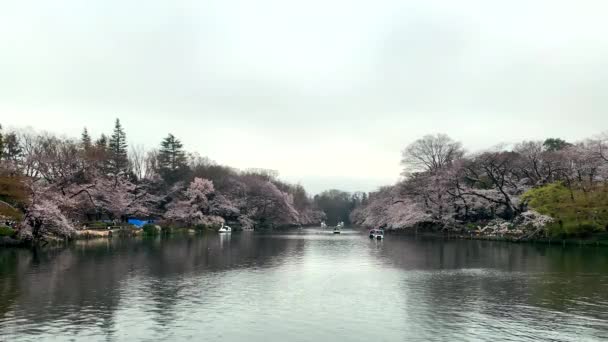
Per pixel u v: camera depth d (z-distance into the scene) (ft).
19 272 121.29
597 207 203.72
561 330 70.28
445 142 388.78
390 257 171.73
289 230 458.50
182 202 366.43
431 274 125.59
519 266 141.59
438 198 304.91
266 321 75.10
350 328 71.51
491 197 273.95
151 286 103.65
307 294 96.94
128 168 358.64
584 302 88.99
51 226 196.13
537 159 267.80
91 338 64.95
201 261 153.38
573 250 194.29
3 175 175.73
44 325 70.79
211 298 91.91
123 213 309.42
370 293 98.32
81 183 257.75
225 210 408.67
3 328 69.00
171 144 410.52
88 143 310.45
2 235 184.85
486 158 270.67
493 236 257.96
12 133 270.26
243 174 495.82
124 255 167.53
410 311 82.28
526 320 75.92
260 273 126.21
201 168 428.56
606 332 69.21
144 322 73.36
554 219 217.97
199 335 67.21
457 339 66.18
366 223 468.34
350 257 171.32
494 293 98.07
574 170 238.48
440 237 304.30
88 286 102.42
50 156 234.17
